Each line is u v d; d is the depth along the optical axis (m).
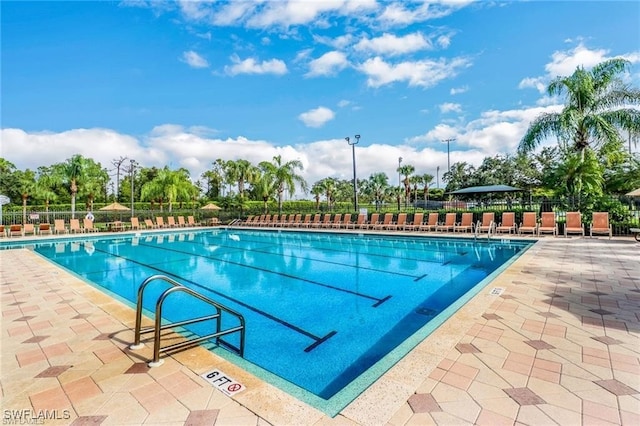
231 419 2.04
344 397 2.27
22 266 8.15
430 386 2.35
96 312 4.37
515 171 31.98
